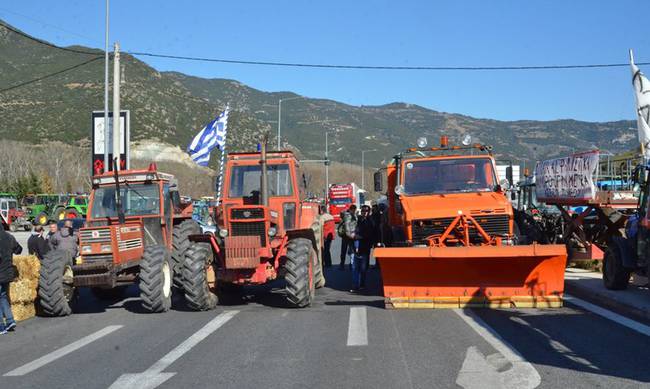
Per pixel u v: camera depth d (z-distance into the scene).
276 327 10.30
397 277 11.45
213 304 12.48
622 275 12.32
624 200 14.91
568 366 7.39
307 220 14.63
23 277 12.03
